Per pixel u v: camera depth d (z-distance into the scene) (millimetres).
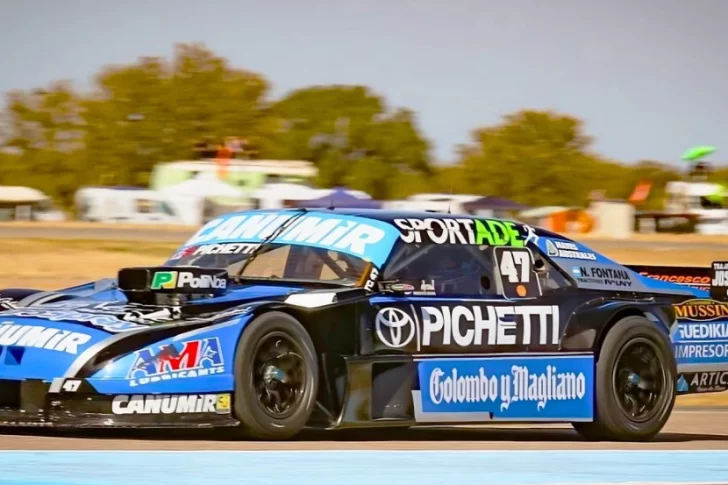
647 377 20500
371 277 18297
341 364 17547
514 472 14680
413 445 17438
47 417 16062
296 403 16969
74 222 126688
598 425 19969
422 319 18297
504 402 19000
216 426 16344
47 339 16422
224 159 136375
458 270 19266
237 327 16547
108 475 12789
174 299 17172
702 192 162875
